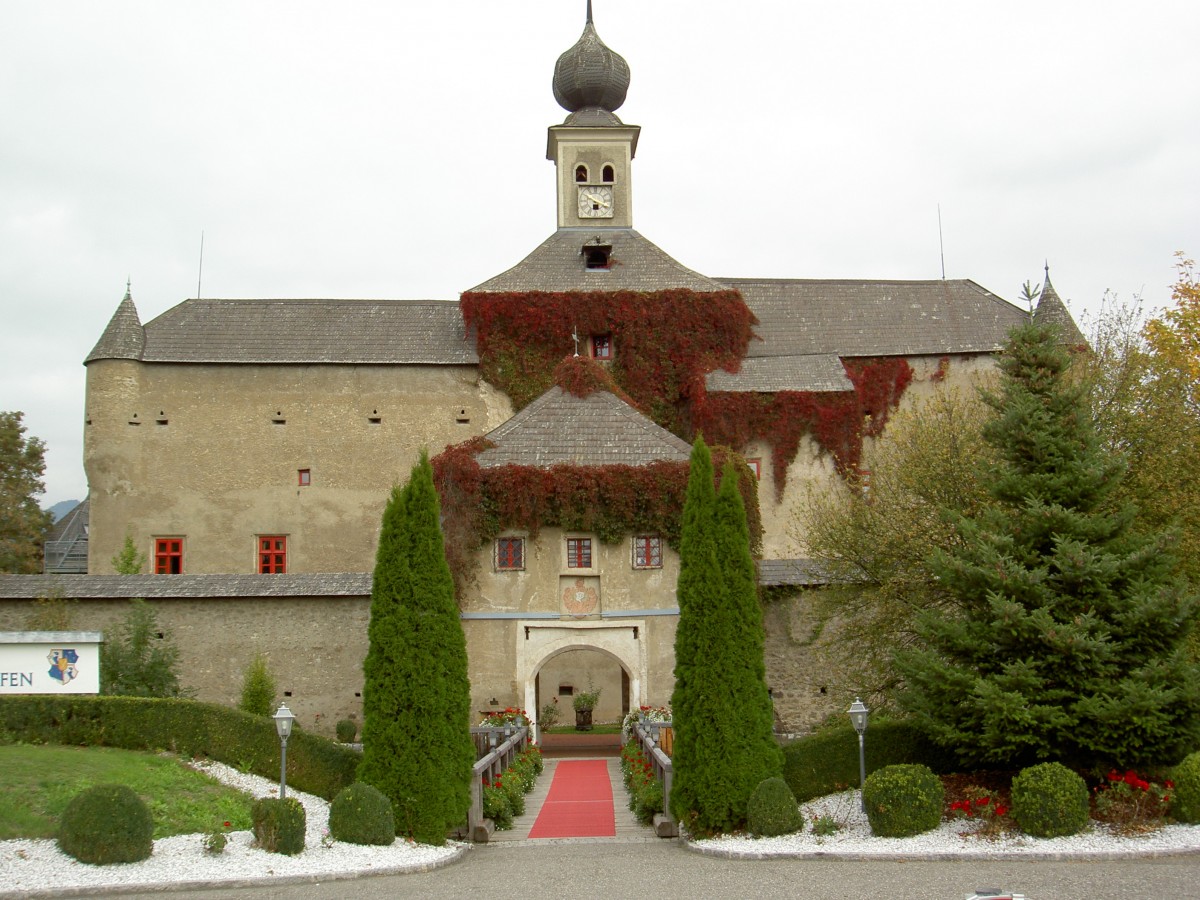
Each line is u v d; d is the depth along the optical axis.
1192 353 41.06
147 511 49.88
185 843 20.09
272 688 35.62
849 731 24.20
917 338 51.66
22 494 64.50
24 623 36.28
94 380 50.28
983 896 14.41
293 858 19.77
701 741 22.80
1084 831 20.28
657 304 49.88
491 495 35.44
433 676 23.14
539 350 50.06
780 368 49.88
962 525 24.22
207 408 50.53
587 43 57.38
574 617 35.19
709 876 18.59
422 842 22.03
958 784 23.19
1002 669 22.80
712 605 23.42
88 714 25.81
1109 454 25.31
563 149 56.34
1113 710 20.94
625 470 35.66
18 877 17.59
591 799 28.23
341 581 37.91
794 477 47.88
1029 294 25.73
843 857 19.67
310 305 53.78
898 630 30.83
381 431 50.69
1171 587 22.02
